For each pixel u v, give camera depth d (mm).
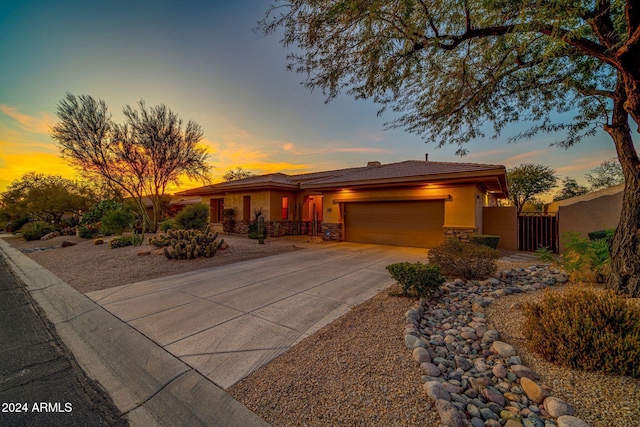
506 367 2688
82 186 24406
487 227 12008
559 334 2672
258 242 12961
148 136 13539
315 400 2326
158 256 9141
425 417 2031
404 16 4102
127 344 3617
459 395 2291
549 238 10844
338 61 4957
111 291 5957
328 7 4129
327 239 14398
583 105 6086
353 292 5574
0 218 28203
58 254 11164
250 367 2945
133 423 2287
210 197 20297
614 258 4289
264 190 16188
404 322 3809
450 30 4340
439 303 4566
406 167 14320
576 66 5410
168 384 2764
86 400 2594
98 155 13367
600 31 3791
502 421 2014
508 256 9695
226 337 3678
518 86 5887
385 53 4742
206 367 2979
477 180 9898
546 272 6184
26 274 8234
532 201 25672
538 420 1978
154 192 15461
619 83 4438
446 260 6156
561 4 3221
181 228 14375
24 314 4977
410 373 2619
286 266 8180
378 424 2002
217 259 9070
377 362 2842
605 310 2707
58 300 5621
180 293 5688
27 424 2248
